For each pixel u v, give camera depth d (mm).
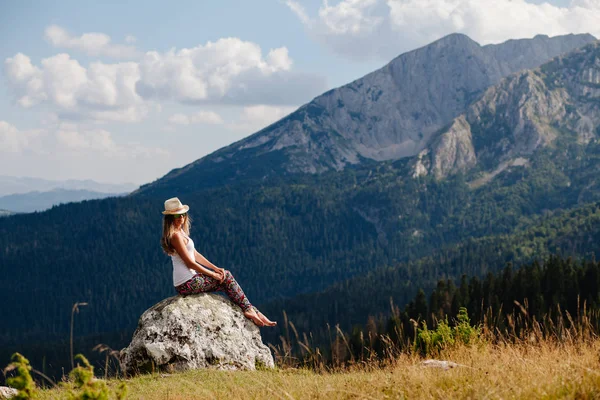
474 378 7695
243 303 12617
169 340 11664
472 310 103188
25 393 5613
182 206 12008
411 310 112438
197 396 8852
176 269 12250
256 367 12133
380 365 11430
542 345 9898
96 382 5738
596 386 6570
